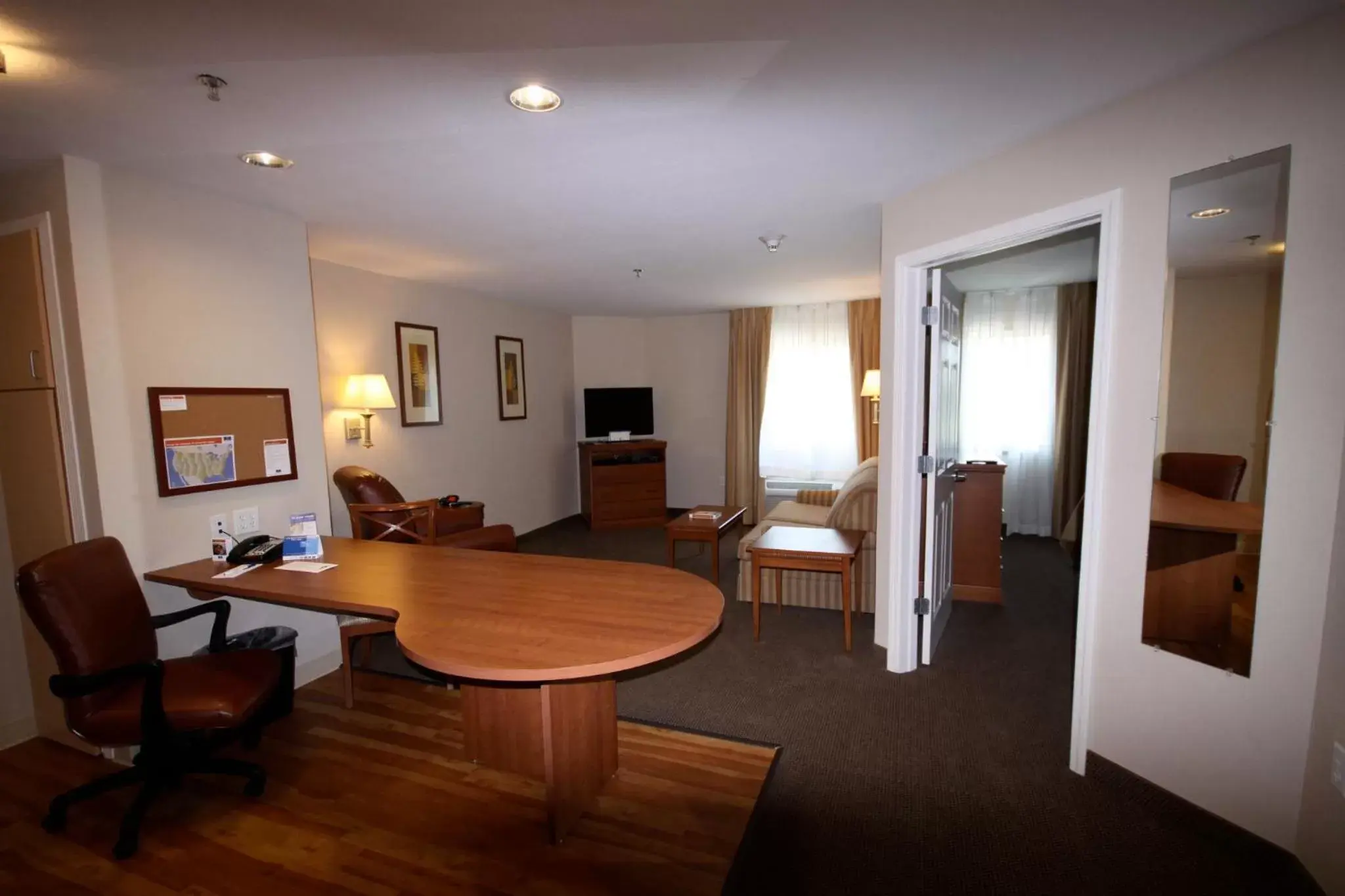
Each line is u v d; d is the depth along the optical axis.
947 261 2.74
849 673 3.02
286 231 2.97
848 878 1.75
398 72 1.70
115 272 2.31
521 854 1.88
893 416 2.97
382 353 4.40
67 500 2.33
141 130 2.01
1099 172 2.02
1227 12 1.49
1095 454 2.06
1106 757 2.11
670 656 1.58
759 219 3.22
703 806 2.07
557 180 2.59
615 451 6.35
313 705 2.84
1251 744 1.73
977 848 1.85
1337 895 1.51
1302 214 1.56
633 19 1.47
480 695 2.31
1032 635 3.44
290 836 1.98
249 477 2.75
